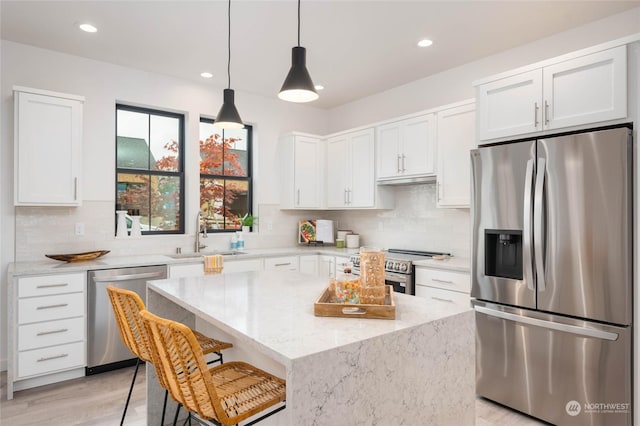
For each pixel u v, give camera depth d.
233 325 1.39
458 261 3.33
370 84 4.30
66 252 3.46
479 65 3.63
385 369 1.29
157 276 3.33
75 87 3.52
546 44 3.17
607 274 2.11
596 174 2.14
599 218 2.13
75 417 2.43
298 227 5.04
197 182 4.23
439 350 1.48
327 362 1.13
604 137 2.12
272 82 4.25
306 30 3.07
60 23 2.95
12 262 3.22
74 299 2.96
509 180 2.52
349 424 1.18
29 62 3.31
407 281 3.37
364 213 4.77
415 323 1.42
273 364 1.87
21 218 3.26
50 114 3.12
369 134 4.22
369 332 1.31
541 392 2.38
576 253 2.22
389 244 4.43
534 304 2.40
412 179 3.74
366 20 2.90
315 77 4.09
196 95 4.22
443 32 3.10
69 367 2.94
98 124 3.63
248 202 4.78
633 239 2.09
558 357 2.31
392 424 1.31
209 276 2.49
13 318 2.72
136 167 3.98
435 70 3.90
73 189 3.21
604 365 2.13
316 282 2.27
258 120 4.71
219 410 1.28
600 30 2.88
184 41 3.26
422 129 3.65
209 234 4.32
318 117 5.25
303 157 4.70
